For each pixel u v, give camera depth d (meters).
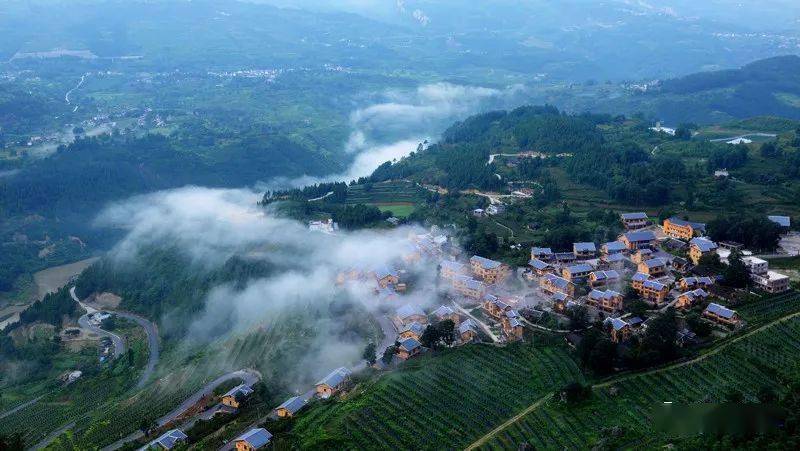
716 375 166.62
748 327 185.00
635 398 162.38
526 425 157.62
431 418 162.75
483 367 183.62
